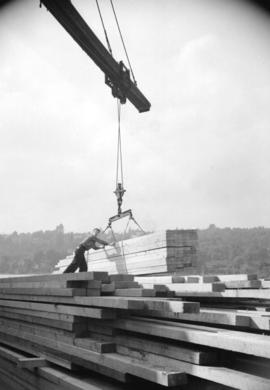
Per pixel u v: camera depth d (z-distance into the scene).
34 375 5.77
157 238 7.63
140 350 4.37
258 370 3.85
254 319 3.78
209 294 5.35
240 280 5.69
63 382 4.93
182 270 7.43
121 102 10.23
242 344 3.36
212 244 80.50
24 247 99.31
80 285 5.54
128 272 8.73
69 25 8.29
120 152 10.16
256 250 74.94
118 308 4.68
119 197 9.88
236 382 3.30
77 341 5.11
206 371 3.57
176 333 3.93
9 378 6.66
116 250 9.38
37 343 6.06
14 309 7.09
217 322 3.95
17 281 7.17
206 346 3.93
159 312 4.52
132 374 4.16
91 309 4.82
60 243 103.38
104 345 4.62
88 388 4.53
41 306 6.04
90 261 10.83
